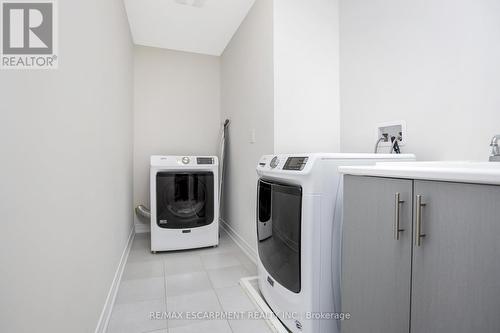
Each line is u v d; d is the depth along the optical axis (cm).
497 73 109
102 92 140
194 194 258
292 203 128
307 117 195
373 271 91
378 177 89
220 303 161
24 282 62
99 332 126
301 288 119
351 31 192
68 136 90
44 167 73
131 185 283
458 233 65
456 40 124
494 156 101
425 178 72
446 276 68
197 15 246
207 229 260
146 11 239
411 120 147
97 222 127
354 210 100
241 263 223
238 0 221
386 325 85
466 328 63
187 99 330
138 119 309
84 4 109
